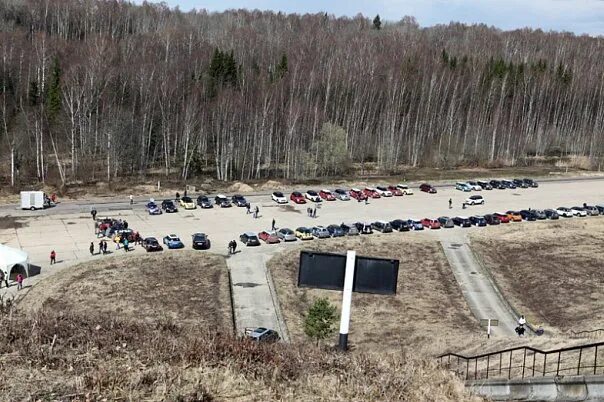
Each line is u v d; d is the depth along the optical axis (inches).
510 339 1158.3
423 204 2967.5
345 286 503.2
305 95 3895.2
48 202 2596.0
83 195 2780.5
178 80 3565.5
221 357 494.9
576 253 2178.9
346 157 3599.9
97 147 3334.2
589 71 5206.7
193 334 570.9
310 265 505.7
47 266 1829.5
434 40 6658.5
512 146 4249.5
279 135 3550.7
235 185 3120.1
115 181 3026.6
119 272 1772.9
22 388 411.5
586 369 756.6
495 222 2640.3
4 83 3427.7
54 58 3671.3
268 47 5054.1
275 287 1739.7
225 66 4013.3
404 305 1638.8
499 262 2084.2
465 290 1802.4
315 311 1170.6
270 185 3176.7
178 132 3408.0
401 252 2126.0
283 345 585.9
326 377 474.0
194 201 2815.0
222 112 3326.8
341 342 537.0
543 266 2018.9
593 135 4397.1
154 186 2979.8
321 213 2706.7
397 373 496.7
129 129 3208.7
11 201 2620.6
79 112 3009.4
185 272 1798.7
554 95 4744.1
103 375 431.8
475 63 5032.0
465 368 799.1
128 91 3486.7
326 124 3540.8
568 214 2832.2
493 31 7253.9
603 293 1755.7
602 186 3585.1
